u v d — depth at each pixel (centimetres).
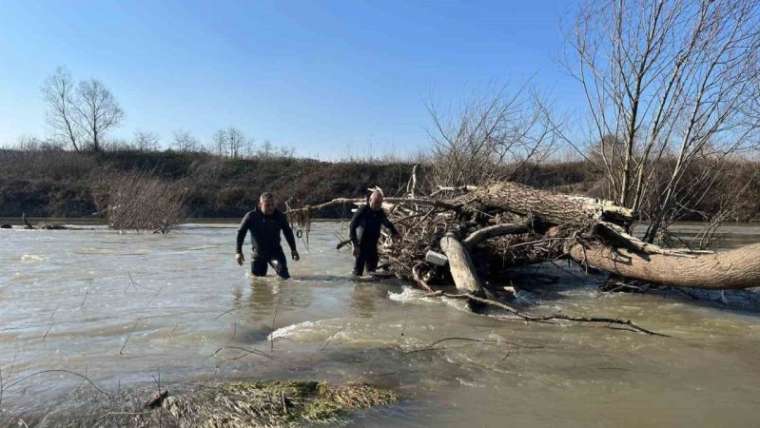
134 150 4909
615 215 755
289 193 3744
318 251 1347
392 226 912
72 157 4441
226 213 3769
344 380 406
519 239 877
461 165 1221
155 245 1483
